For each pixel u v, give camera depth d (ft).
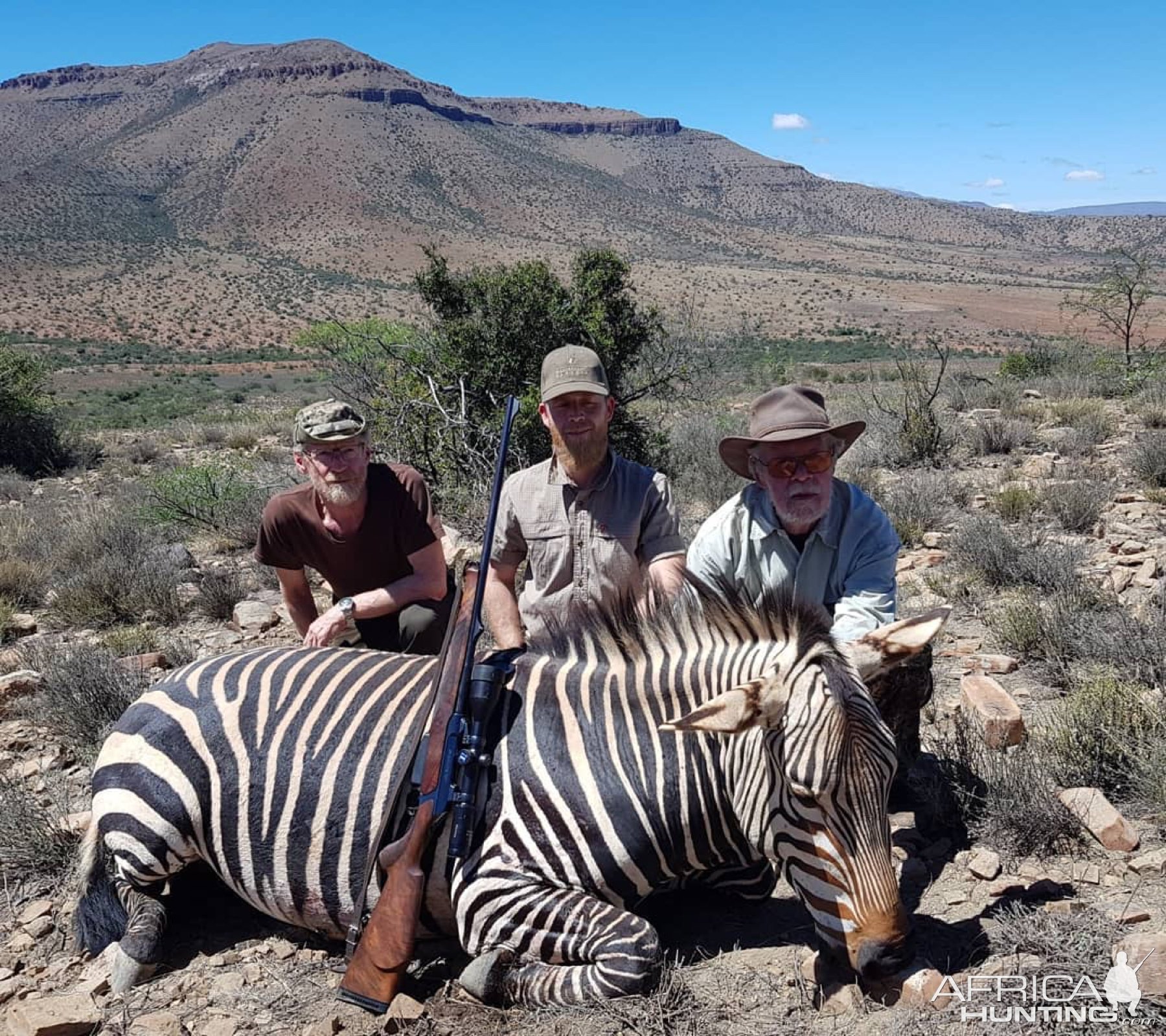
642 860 11.78
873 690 14.33
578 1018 11.05
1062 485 34.71
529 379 40.68
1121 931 11.72
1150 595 23.41
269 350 490.90
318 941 13.41
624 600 12.89
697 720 10.12
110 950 13.24
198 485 41.63
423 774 11.75
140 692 21.21
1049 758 16.19
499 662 12.96
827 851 10.20
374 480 16.78
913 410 47.91
